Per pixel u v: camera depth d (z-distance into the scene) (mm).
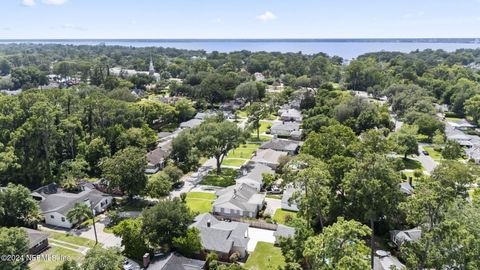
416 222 32281
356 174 40688
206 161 77688
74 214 46531
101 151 69688
